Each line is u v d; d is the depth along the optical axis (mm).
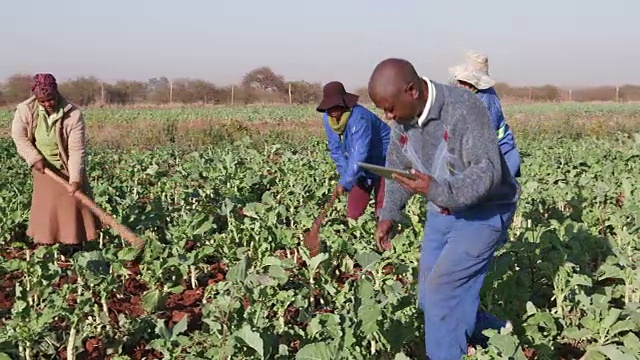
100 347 4914
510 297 5000
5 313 5605
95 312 5004
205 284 6449
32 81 6516
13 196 8812
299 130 25781
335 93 6426
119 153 17797
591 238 6586
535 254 5840
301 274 5844
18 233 7781
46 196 6773
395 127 4246
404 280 6086
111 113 36875
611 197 9625
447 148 3924
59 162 6773
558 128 25641
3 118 32438
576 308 5242
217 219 8688
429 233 4312
